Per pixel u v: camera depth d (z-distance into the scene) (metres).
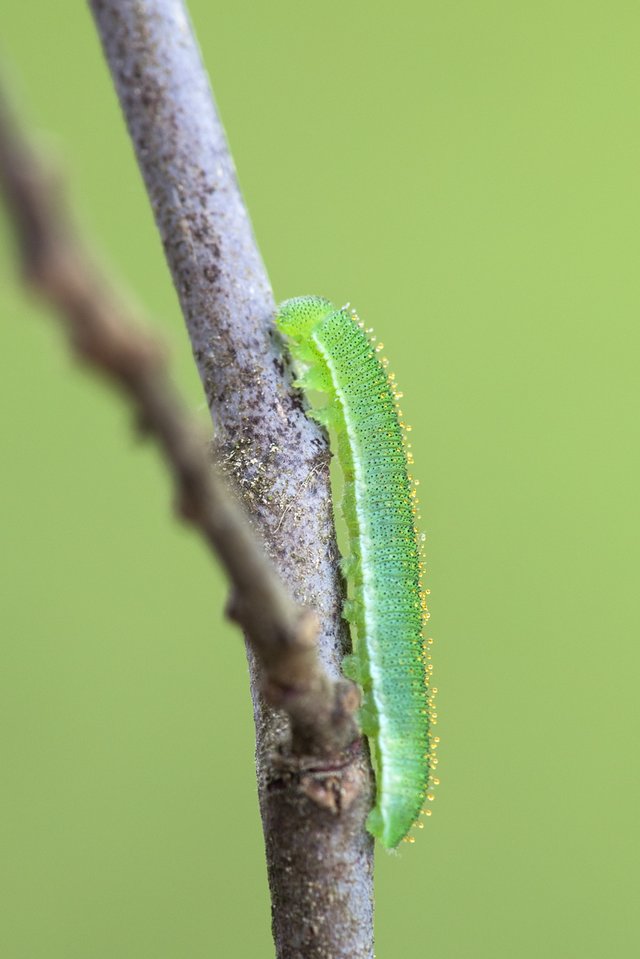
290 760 0.15
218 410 0.15
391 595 0.17
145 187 0.15
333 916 0.15
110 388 0.10
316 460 0.15
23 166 0.09
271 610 0.14
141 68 0.15
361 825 0.15
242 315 0.15
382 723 0.16
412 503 0.17
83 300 0.09
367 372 0.17
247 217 0.15
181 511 0.13
